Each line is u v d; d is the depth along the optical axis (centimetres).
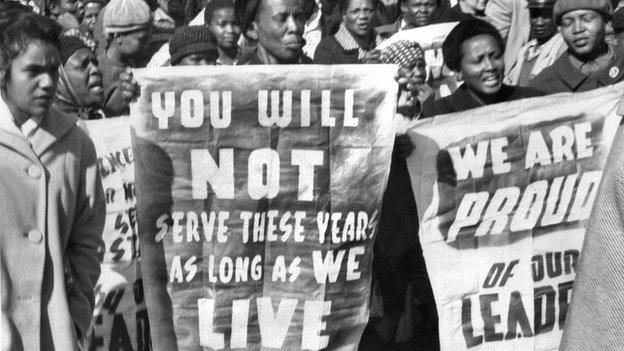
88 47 770
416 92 774
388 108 704
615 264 342
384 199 728
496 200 739
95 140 722
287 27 754
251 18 762
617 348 340
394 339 739
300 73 699
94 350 730
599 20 855
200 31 798
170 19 1023
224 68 696
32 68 560
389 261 732
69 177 583
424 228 734
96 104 761
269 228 710
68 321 572
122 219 729
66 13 1012
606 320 342
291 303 714
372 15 916
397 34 851
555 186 742
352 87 702
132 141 699
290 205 707
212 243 707
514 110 734
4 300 560
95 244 602
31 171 569
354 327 721
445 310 739
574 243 749
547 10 984
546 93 764
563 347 353
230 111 699
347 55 905
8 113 570
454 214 736
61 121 584
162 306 711
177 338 714
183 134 700
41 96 562
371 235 715
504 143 734
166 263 708
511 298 746
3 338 557
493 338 745
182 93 697
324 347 718
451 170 732
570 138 739
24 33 559
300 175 705
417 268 738
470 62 750
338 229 711
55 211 575
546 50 979
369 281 720
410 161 729
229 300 711
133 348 735
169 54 817
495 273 743
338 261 713
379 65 702
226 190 704
